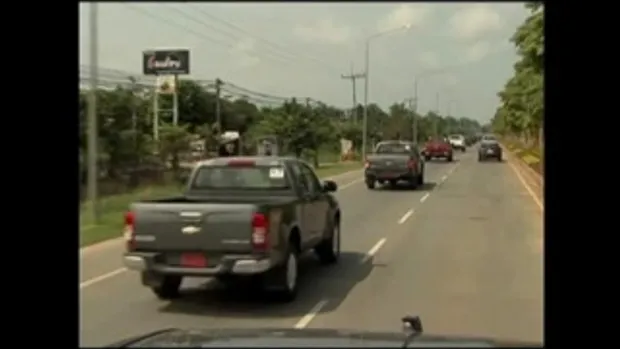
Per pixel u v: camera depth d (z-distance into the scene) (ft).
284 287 31.07
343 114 207.51
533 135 135.85
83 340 24.11
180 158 40.55
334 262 42.32
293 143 149.59
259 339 9.99
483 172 141.79
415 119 197.88
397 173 102.12
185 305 30.91
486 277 37.22
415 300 31.73
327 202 40.52
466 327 26.58
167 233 29.86
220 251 29.53
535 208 74.74
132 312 29.50
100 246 46.50
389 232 56.49
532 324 26.91
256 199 34.73
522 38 43.37
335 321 27.91
